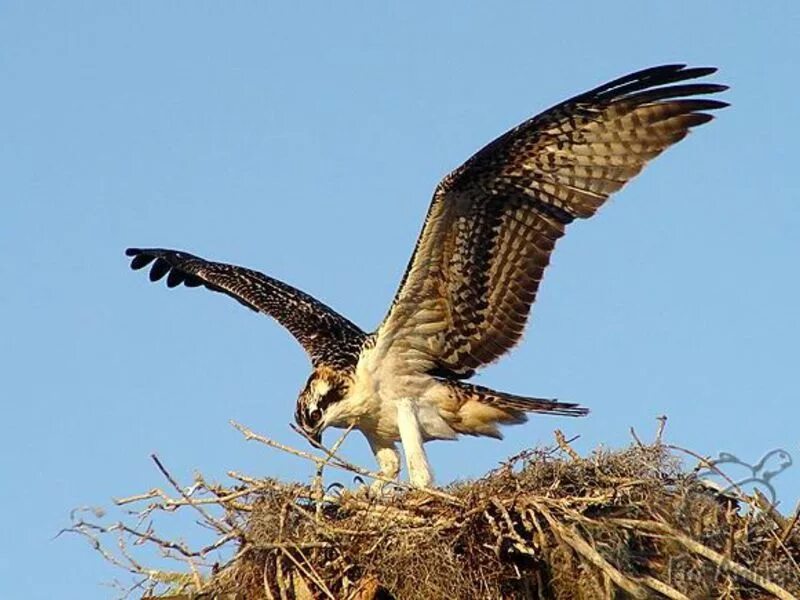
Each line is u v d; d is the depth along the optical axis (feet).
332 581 46.16
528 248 53.47
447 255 53.06
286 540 46.42
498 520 45.96
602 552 44.93
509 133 50.65
